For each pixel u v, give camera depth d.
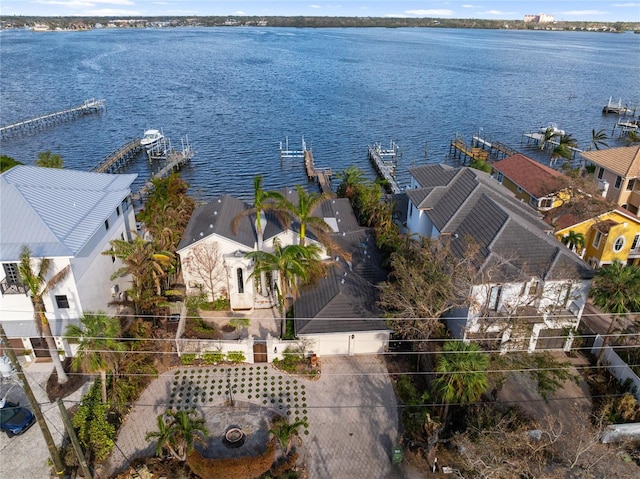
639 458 29.59
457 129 120.94
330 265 42.44
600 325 41.69
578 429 30.22
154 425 32.25
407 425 32.25
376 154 97.12
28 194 37.56
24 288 34.59
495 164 68.56
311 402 34.44
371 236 50.69
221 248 41.84
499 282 35.34
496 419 29.86
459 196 48.28
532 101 151.88
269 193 41.31
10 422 30.95
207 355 37.56
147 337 37.47
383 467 29.80
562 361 38.06
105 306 40.16
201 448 30.55
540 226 44.75
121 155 92.44
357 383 36.12
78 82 172.12
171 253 42.84
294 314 39.25
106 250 40.53
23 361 36.59
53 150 100.31
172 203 54.47
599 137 101.75
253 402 34.31
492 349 34.47
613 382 35.69
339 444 31.23
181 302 42.97
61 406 25.33
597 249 48.38
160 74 192.00
